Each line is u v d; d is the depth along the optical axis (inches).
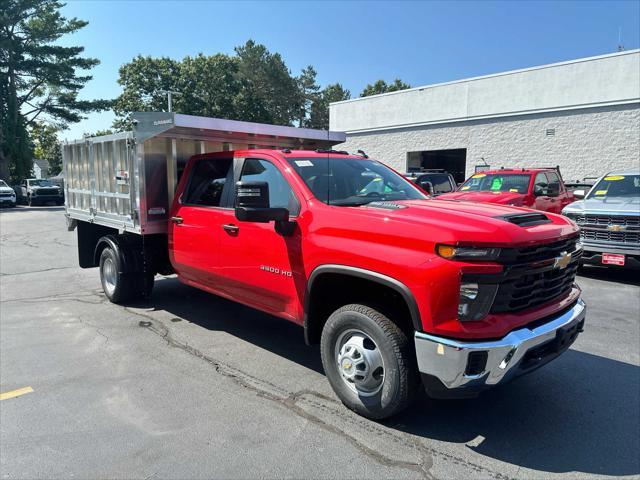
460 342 119.0
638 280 342.0
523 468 121.3
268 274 172.7
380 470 120.0
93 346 206.2
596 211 327.9
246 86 2194.9
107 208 269.4
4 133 1694.1
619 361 190.7
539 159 832.9
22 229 671.1
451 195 440.1
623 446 131.5
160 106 1989.4
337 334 148.1
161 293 294.7
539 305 135.0
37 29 1683.1
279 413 148.3
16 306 269.7
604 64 745.6
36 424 142.1
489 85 883.4
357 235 139.8
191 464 122.1
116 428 139.6
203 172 218.5
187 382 170.7
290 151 185.6
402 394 132.9
